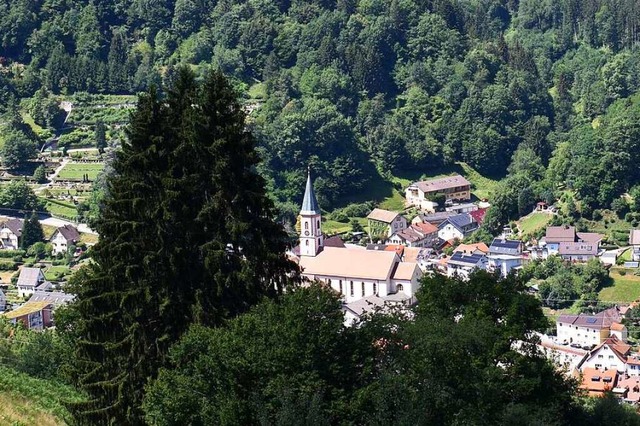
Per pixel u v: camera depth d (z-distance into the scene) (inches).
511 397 4197.8
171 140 4958.2
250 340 3949.3
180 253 4675.2
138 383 4601.4
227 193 4842.5
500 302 4596.5
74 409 4640.8
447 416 3934.5
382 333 4163.4
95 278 4781.0
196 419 3897.6
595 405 4830.2
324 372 3895.2
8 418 4704.7
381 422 3752.5
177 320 4660.4
